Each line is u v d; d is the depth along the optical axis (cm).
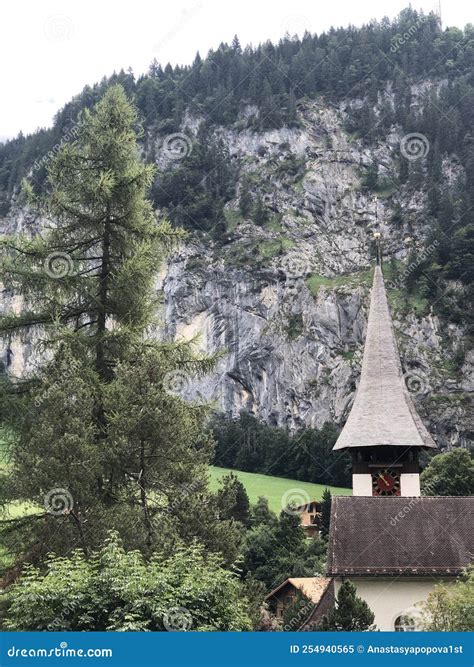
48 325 3772
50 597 2180
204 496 3444
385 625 4103
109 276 3847
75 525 3225
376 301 5859
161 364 3506
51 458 3198
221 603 2325
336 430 14475
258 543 8919
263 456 14038
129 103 4084
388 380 5581
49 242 3841
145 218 3981
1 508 3372
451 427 18838
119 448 3312
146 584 2212
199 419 3734
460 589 3209
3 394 3525
